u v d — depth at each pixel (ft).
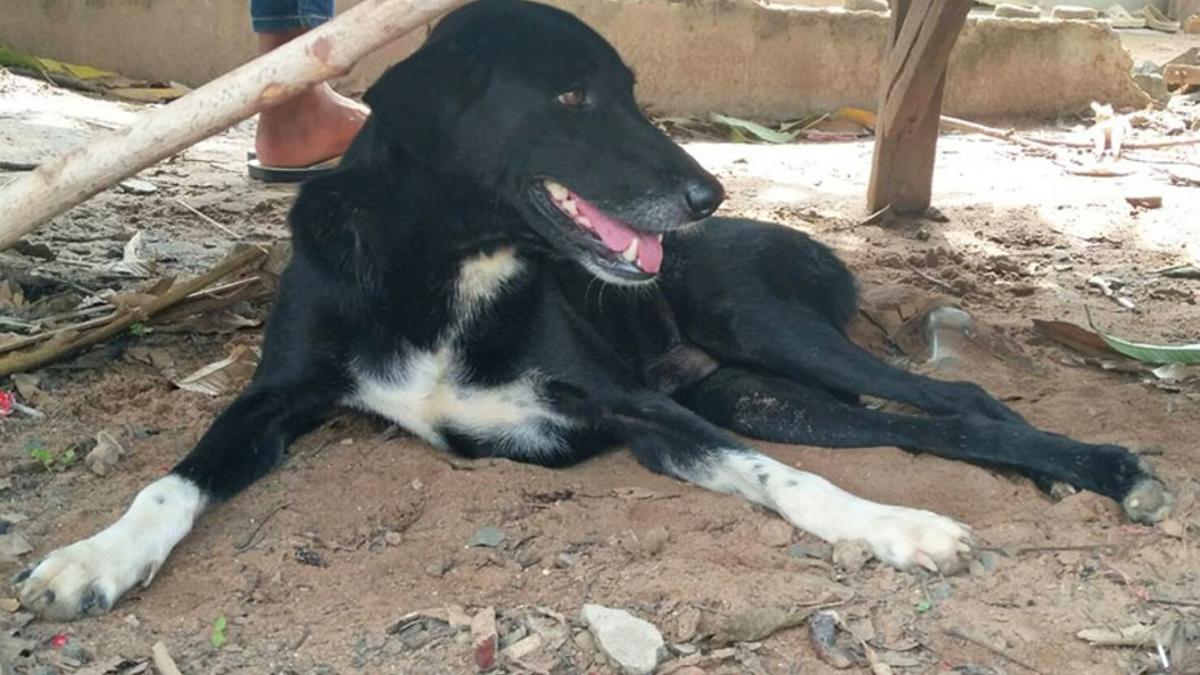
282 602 3.97
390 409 4.71
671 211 4.43
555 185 4.53
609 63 4.56
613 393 4.64
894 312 5.48
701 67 10.84
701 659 3.72
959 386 4.76
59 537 4.23
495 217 4.55
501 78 4.45
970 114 11.24
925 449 4.59
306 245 4.62
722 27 10.77
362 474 4.48
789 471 4.34
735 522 4.24
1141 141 9.93
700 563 4.04
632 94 4.66
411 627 3.86
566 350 4.66
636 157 4.46
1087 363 5.35
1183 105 11.44
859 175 8.57
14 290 5.53
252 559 4.11
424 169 4.53
